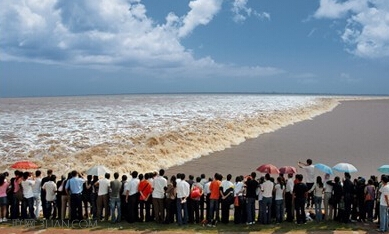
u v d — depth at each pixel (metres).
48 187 13.98
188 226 13.41
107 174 14.24
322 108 88.12
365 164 27.80
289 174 14.63
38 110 83.00
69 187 13.73
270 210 13.73
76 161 25.78
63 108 91.81
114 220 13.74
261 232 12.66
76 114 68.19
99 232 12.48
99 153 27.81
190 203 13.83
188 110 76.50
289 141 38.53
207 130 39.50
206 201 14.16
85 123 49.78
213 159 29.22
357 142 38.25
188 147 31.50
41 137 36.28
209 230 12.92
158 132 37.72
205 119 52.34
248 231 12.78
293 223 13.77
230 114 62.09
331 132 45.81
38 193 14.42
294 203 13.83
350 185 13.67
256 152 32.34
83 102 139.00
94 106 102.06
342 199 13.70
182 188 13.55
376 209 14.13
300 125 53.41
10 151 29.06
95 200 14.28
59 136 37.03
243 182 14.46
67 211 15.10
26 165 15.13
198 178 14.69
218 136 37.00
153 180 13.94
